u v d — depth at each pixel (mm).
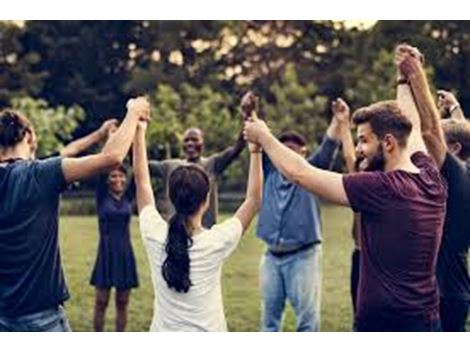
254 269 11953
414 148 4699
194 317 4805
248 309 9516
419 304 4469
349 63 27109
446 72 26156
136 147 5059
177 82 27234
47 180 4766
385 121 4562
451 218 5078
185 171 4863
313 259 6957
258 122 4648
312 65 27812
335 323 9008
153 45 27750
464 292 5230
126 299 7918
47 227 4812
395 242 4438
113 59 27516
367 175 4480
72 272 11680
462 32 26125
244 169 22312
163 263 4801
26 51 26859
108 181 7836
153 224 4887
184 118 23000
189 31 27734
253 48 28156
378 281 4480
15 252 4766
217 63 27906
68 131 21062
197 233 4852
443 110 5941
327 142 6953
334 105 6824
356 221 6723
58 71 27125
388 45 26688
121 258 7832
